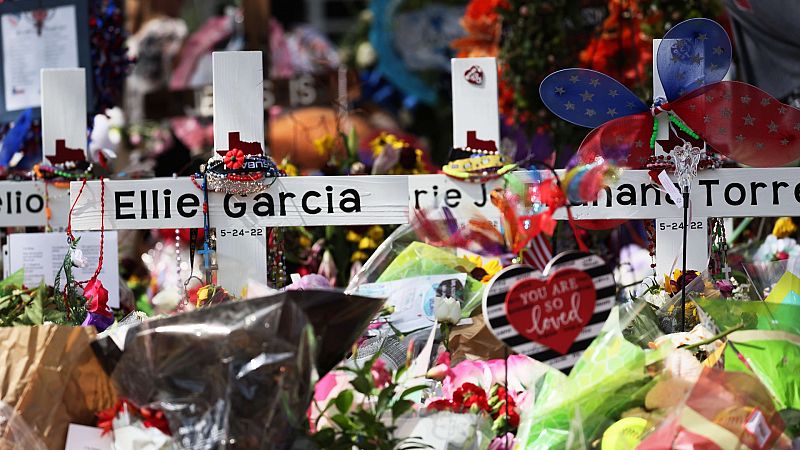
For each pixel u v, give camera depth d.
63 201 5.00
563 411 3.43
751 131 4.56
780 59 5.60
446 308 3.96
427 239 3.78
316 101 8.95
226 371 3.06
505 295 3.25
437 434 3.38
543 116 6.64
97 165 5.70
